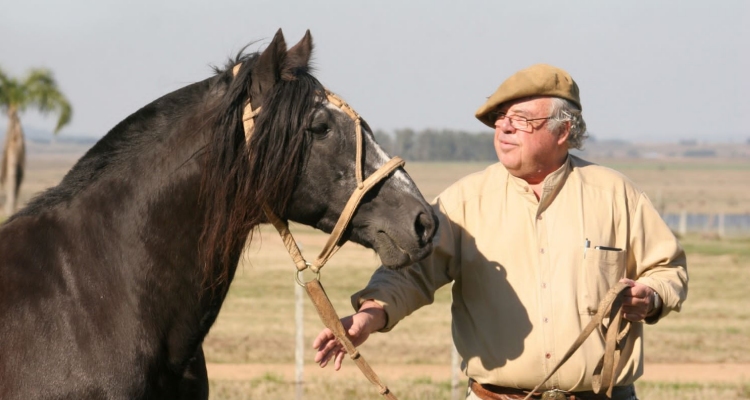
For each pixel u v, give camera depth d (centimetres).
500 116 502
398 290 508
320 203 464
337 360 493
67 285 450
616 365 484
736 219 8919
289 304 2522
